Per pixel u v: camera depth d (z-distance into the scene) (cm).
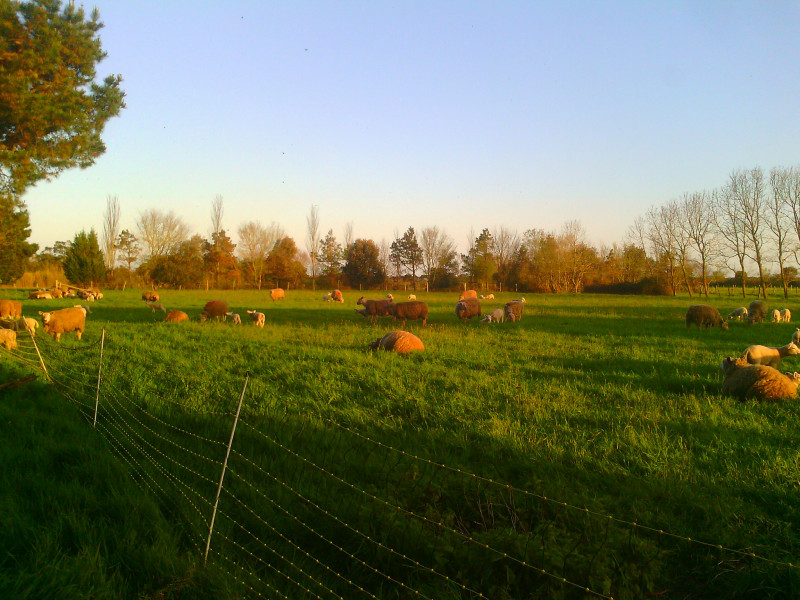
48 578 395
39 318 2589
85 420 824
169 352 1484
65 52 2098
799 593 400
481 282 8350
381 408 905
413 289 9206
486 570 418
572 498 541
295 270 8256
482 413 872
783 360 1443
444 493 548
